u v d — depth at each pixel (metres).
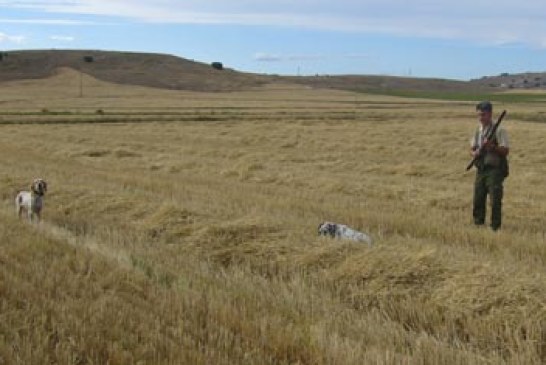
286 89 148.38
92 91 121.81
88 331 5.67
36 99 94.75
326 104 83.19
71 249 8.73
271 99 101.88
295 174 19.28
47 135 36.06
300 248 9.35
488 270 7.62
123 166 22.56
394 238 10.53
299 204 13.96
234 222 10.55
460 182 18.70
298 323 6.26
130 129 40.12
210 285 7.47
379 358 5.26
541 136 29.86
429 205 14.62
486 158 11.74
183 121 48.09
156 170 21.67
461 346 6.11
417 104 87.62
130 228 11.53
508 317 6.61
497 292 7.03
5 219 10.77
